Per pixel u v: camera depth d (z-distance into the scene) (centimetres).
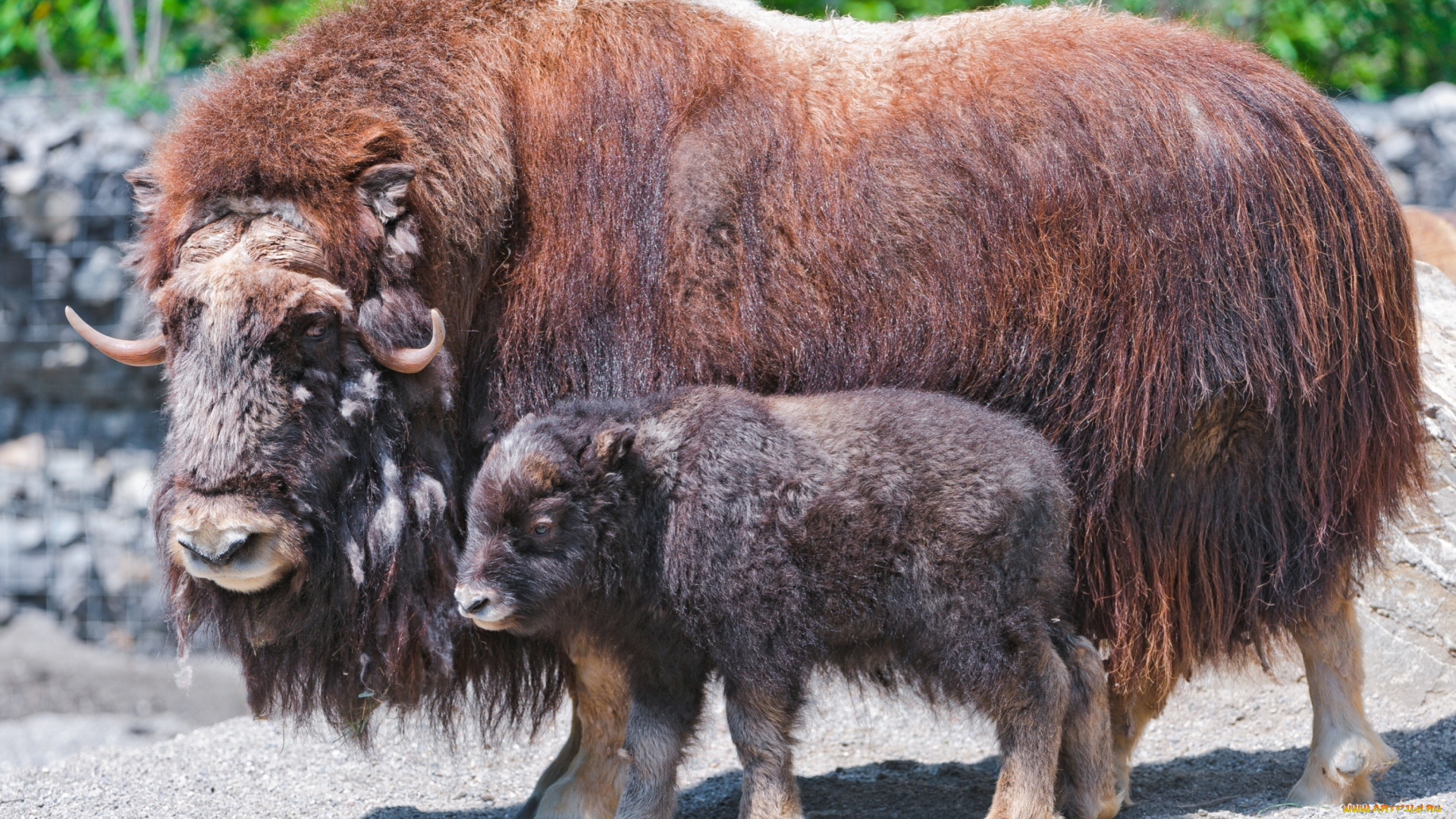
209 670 2220
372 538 865
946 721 1279
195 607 909
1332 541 928
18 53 3269
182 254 848
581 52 945
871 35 1002
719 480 812
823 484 808
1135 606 912
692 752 884
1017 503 815
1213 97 927
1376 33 3278
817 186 916
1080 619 927
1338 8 3247
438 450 900
